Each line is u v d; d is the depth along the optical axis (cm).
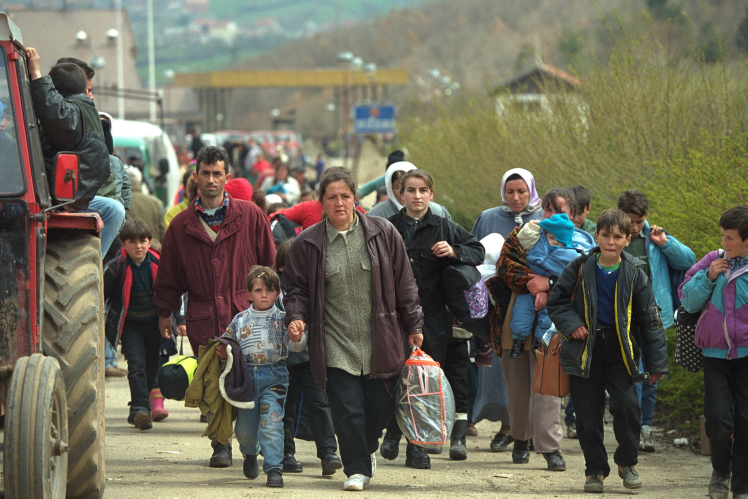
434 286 1705
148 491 1484
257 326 1588
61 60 1603
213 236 1688
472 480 1634
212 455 1727
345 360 1487
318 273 1480
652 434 1992
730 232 1467
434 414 1528
